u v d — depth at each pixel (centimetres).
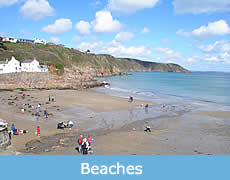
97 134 2116
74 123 2498
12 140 1738
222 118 3006
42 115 2741
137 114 3194
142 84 10162
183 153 1631
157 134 2173
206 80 14888
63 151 1568
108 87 7838
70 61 14000
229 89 8044
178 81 13225
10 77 6116
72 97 4569
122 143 1828
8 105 3222
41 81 6612
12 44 11838
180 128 2456
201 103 4491
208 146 1830
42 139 1877
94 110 3341
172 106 3984
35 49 11906
